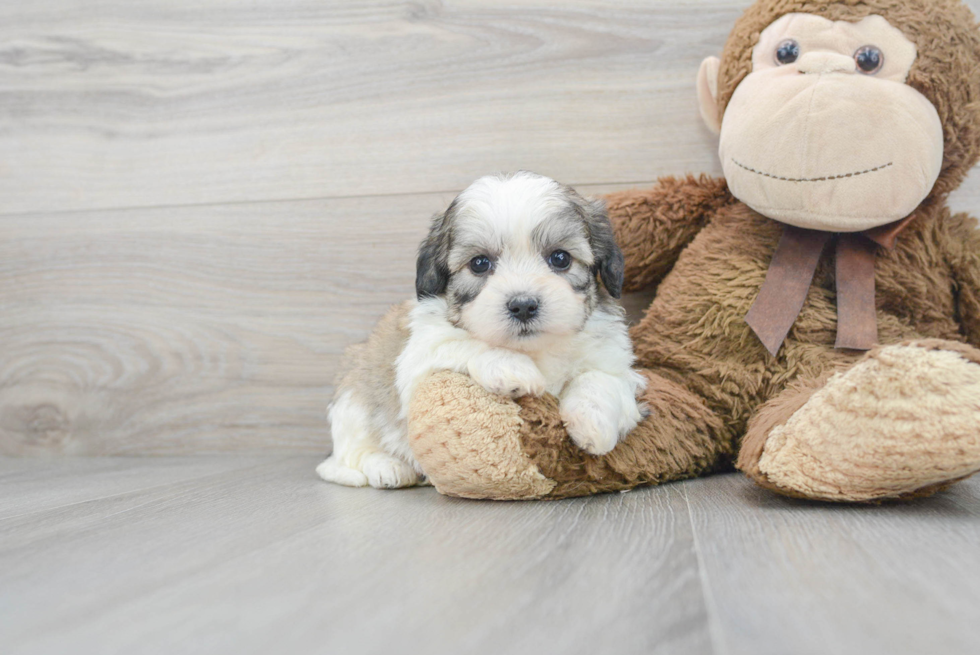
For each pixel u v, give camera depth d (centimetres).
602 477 70
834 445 62
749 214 81
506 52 92
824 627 43
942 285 77
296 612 48
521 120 92
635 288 87
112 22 97
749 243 80
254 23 95
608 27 90
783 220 76
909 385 59
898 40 72
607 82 90
